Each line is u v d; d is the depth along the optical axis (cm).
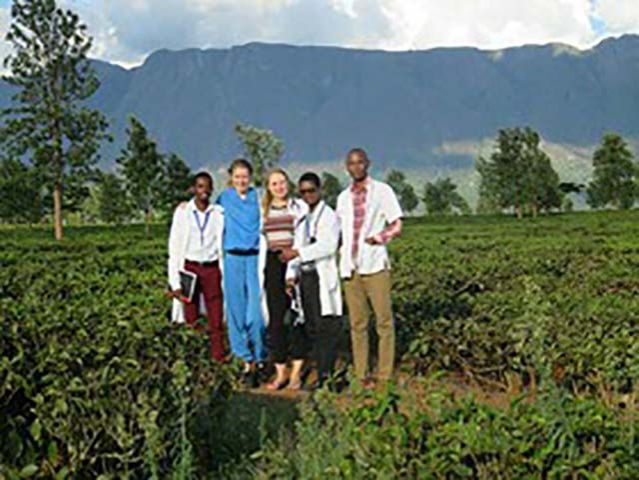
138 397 512
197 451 588
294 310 878
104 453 519
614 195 7956
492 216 7944
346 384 875
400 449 432
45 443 511
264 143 4506
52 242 3500
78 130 3862
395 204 863
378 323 873
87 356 538
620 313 933
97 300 1044
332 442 497
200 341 643
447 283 1434
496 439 432
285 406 776
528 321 676
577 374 772
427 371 930
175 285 912
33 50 3784
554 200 7469
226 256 897
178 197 5819
